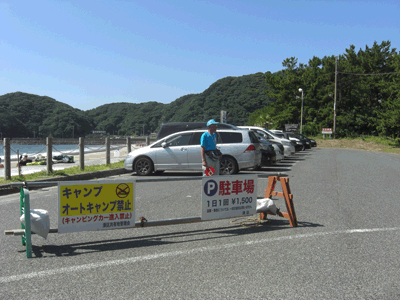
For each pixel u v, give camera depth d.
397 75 48.31
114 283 3.35
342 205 7.13
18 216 6.19
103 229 4.62
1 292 3.16
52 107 187.62
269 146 14.05
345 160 20.16
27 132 160.50
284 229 5.35
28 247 4.10
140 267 3.77
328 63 59.44
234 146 11.83
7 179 9.85
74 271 3.67
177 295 3.09
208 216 5.23
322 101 60.44
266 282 3.37
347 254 4.19
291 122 64.38
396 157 25.62
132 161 12.33
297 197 8.02
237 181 5.44
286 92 62.81
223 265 3.83
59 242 4.73
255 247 4.47
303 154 26.12
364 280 3.43
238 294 3.10
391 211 6.59
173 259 4.03
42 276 3.53
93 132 191.62
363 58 63.00
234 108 160.25
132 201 4.78
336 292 3.15
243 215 5.52
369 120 57.28
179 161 12.05
